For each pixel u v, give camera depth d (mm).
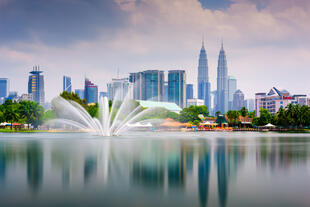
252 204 14375
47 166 25672
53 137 83625
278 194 16250
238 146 50656
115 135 97938
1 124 149750
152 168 24766
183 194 16219
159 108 182000
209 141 66312
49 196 15711
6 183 18781
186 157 32875
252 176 21391
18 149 42469
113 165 26359
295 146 51188
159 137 85375
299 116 180375
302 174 22281
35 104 145750
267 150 42656
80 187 17750
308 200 15062
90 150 40875
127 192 16594
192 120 195500
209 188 17609
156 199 15180
